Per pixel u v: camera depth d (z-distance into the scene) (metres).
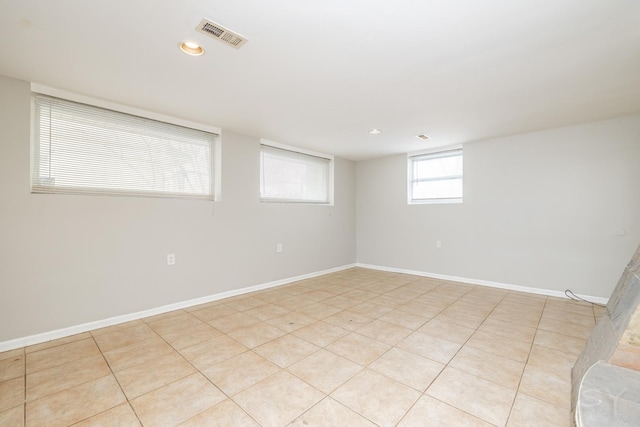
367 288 4.33
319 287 4.40
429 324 2.93
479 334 2.69
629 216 3.42
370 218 5.90
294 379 1.98
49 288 2.60
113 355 2.31
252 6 1.58
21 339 2.46
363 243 6.01
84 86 2.59
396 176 5.50
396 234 5.50
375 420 1.59
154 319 3.09
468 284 4.54
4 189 2.41
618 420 1.13
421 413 1.64
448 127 3.81
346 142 4.59
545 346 2.45
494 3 1.56
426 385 1.91
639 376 1.46
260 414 1.64
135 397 1.79
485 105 3.05
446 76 2.42
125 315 3.02
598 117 3.43
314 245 5.18
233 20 1.71
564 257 3.82
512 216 4.21
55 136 2.68
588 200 3.66
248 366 2.14
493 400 1.76
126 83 2.53
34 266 2.54
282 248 4.62
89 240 2.82
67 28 1.77
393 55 2.10
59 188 2.70
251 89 2.66
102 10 1.61
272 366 2.14
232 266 3.95
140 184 3.19
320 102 2.97
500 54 2.08
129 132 3.11
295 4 1.57
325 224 5.40
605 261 3.55
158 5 1.57
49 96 2.63
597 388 1.36
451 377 2.00
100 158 2.92
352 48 2.01
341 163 5.76
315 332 2.74
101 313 2.88
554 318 3.08
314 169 5.30
